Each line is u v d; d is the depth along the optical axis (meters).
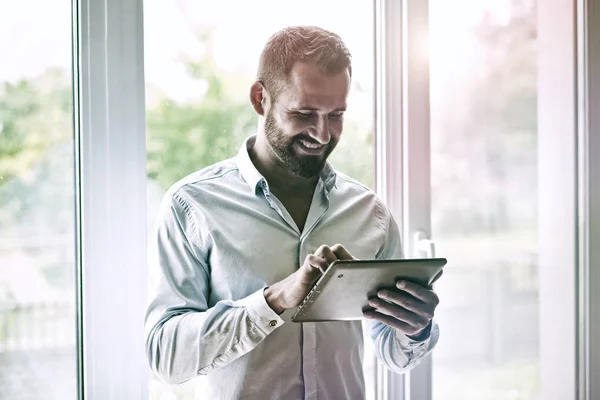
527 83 1.77
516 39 1.75
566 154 1.75
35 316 1.34
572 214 1.74
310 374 1.32
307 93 1.35
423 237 1.64
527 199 1.77
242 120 1.50
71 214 1.36
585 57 1.71
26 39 1.32
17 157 1.32
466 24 1.69
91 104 1.36
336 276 1.04
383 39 1.60
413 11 1.61
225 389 1.28
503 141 1.75
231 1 1.49
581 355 1.74
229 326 1.19
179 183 1.33
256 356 1.29
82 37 1.35
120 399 1.40
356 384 1.38
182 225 1.29
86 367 1.37
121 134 1.39
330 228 1.38
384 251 1.46
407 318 1.20
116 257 1.39
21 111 1.32
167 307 1.26
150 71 1.42
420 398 1.65
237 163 1.39
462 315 1.73
